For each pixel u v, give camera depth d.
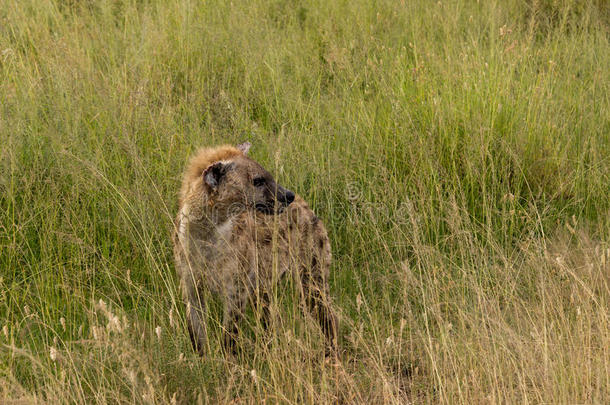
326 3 16.58
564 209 11.10
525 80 12.65
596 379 7.21
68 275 8.66
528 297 8.91
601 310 7.77
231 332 7.84
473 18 15.19
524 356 7.36
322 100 12.67
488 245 9.99
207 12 15.31
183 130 10.85
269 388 7.12
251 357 7.88
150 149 10.19
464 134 11.35
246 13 15.53
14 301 8.16
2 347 7.36
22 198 9.20
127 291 8.70
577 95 12.99
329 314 8.37
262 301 8.02
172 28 14.43
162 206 9.05
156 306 8.34
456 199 10.62
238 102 12.55
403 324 7.46
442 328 7.50
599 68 13.50
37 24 13.98
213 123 11.14
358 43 14.39
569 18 16.47
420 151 10.62
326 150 11.08
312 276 8.45
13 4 14.37
